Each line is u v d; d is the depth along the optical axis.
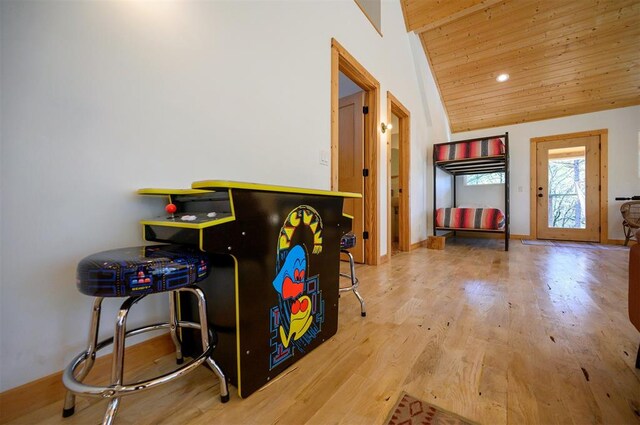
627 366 1.08
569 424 0.80
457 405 0.89
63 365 0.94
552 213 4.96
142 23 1.11
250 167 1.56
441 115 5.17
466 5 3.42
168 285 0.77
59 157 0.91
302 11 1.94
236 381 0.94
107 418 0.73
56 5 0.90
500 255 3.56
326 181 2.18
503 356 1.16
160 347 1.19
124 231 1.07
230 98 1.45
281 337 1.07
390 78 3.33
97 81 0.99
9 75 0.82
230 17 1.44
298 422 0.83
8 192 0.82
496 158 4.05
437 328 1.44
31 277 0.87
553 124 4.91
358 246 3.06
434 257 3.45
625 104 4.34
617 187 4.42
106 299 1.04
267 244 1.01
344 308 1.74
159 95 1.16
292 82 1.85
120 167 1.05
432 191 4.94
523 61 4.05
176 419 0.84
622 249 3.89
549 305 1.75
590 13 3.34
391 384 1.00
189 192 1.05
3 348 0.82
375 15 2.98
